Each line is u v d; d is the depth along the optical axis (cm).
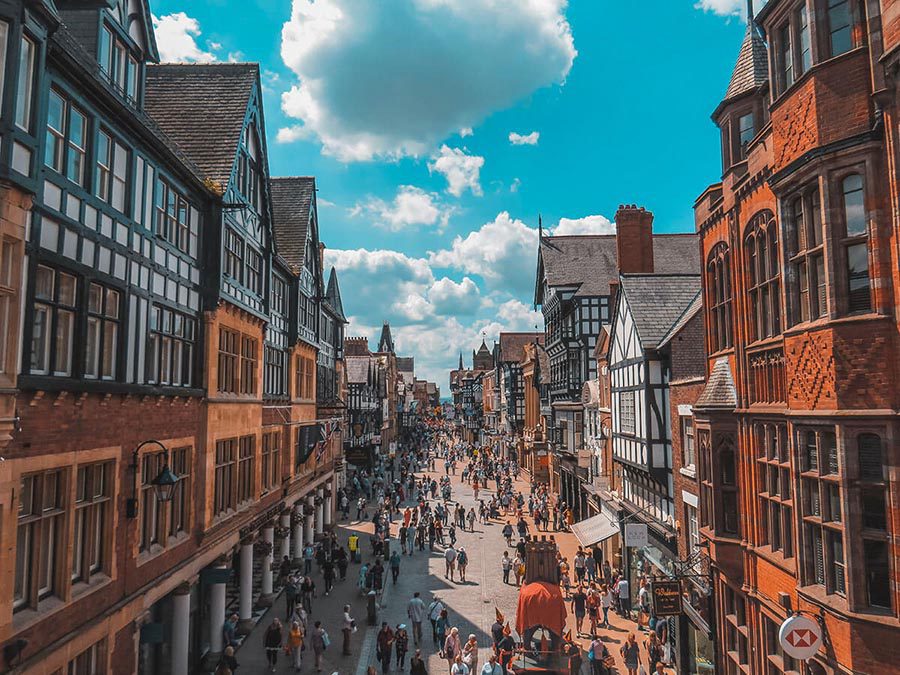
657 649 1525
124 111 1058
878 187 800
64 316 926
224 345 1627
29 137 777
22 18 750
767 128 1082
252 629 1862
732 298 1261
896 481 769
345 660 1666
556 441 4069
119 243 1080
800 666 952
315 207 2853
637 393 1975
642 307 2036
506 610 2061
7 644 754
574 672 1447
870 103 814
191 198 1428
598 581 2294
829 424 848
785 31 989
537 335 6931
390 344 10931
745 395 1195
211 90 1766
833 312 840
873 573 799
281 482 2234
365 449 3841
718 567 1260
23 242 765
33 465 824
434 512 3556
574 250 3853
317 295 2930
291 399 2355
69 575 911
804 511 916
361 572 2211
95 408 991
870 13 798
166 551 1265
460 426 11938
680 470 1625
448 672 1586
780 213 984
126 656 1097
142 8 1269
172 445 1299
